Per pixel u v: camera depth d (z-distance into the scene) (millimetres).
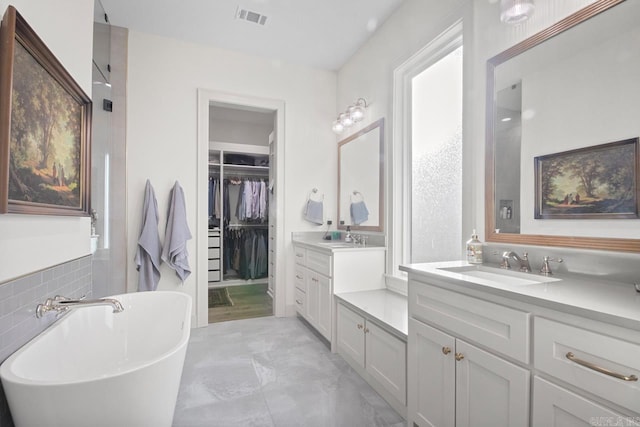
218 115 4562
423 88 2240
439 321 1250
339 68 3363
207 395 1728
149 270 2637
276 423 1495
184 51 2844
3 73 857
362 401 1680
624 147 1037
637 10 1015
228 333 2682
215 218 4578
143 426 955
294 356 2227
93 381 856
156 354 1650
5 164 854
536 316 883
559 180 1241
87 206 1525
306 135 3311
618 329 708
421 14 2117
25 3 1025
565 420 808
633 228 1013
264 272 4648
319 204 3287
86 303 1187
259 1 2289
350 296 2221
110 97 2543
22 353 950
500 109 1498
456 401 1161
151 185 2691
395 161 2426
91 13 1603
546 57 1292
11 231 940
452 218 1979
